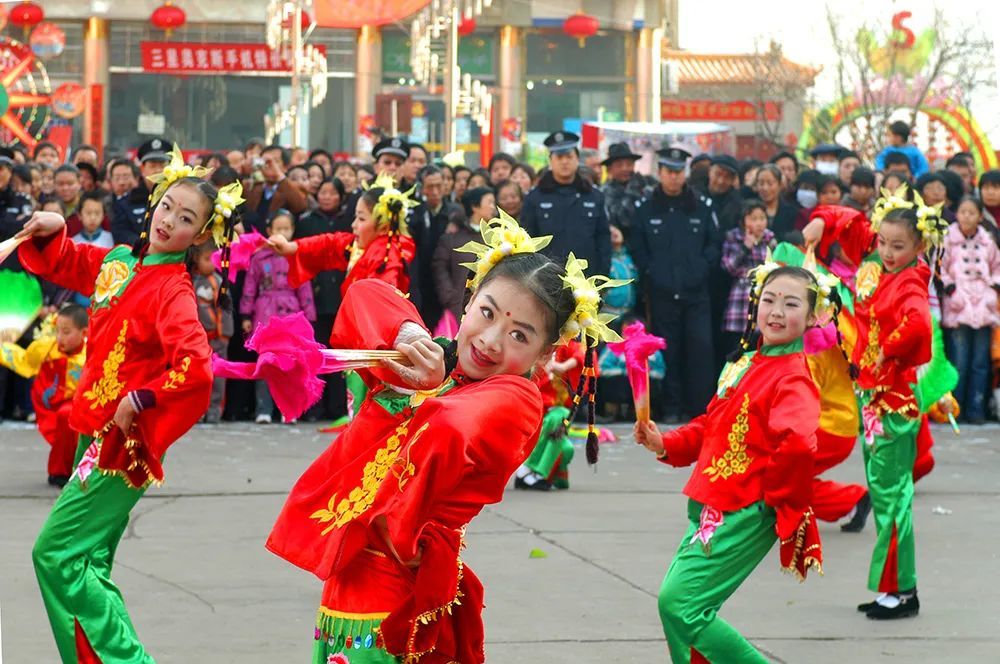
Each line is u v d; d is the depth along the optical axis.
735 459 4.85
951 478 10.18
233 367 3.55
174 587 6.43
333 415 12.85
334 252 8.55
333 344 3.74
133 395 4.56
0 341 5.62
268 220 12.18
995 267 13.14
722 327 12.87
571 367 9.01
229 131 34.72
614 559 7.23
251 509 8.34
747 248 12.58
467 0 28.92
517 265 3.38
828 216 7.36
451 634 3.46
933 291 12.95
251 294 12.14
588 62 35.19
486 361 3.36
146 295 4.75
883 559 6.27
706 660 4.74
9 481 9.19
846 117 33.41
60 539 4.66
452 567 3.25
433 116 34.28
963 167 14.60
